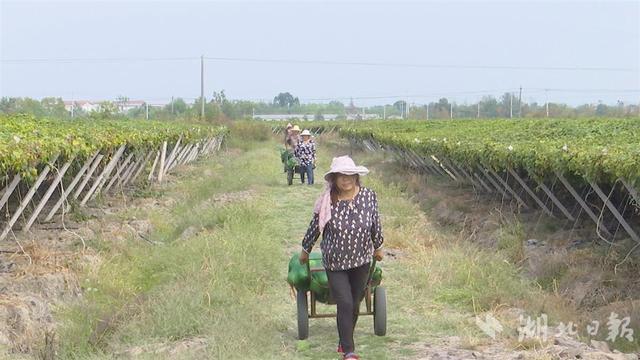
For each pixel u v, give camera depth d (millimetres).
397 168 31969
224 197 21219
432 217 18516
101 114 47094
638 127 23156
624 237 13297
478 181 21500
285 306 10188
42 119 25516
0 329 8617
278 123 83875
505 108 100812
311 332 9070
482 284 10938
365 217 7387
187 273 11391
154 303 9625
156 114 76062
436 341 8523
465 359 7582
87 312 9773
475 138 22125
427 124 44031
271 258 12656
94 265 11969
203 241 13195
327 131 78375
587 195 13641
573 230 14039
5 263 11453
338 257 7395
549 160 13680
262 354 8109
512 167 16031
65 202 16781
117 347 8492
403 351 8156
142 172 26203
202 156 41688
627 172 10906
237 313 9242
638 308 9273
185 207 19391
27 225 13984
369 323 9359
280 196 22516
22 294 9836
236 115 108875
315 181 27688
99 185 18922
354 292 7691
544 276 11953
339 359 7992
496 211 17047
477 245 14391
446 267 11914
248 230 14625
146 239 15141
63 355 8305
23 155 12211
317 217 7520
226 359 7781
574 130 23031
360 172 7270
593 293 10750
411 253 13547
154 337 8734
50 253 12062
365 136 44500
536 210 17094
